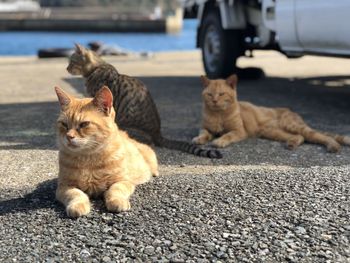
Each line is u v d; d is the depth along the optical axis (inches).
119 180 45.4
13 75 144.5
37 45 355.3
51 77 138.1
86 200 42.8
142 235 37.8
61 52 212.4
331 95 105.7
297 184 46.5
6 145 66.8
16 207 44.2
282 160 59.9
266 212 40.8
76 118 43.3
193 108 92.7
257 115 72.7
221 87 69.6
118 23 557.3
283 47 98.3
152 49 319.9
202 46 129.3
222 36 119.1
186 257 34.5
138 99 68.6
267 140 70.8
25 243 37.2
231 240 36.6
